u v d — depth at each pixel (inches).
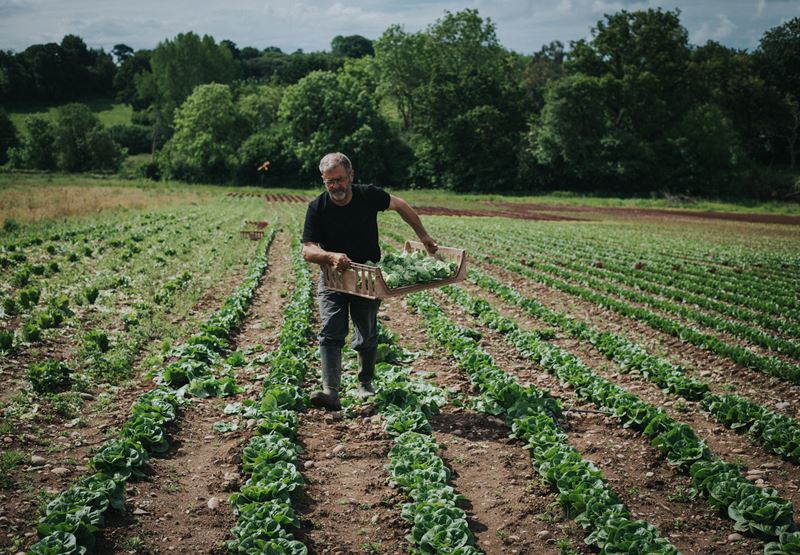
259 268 700.7
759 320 499.5
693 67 3353.8
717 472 214.2
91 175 4114.2
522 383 336.8
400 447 232.5
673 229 1544.0
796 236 1385.3
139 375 331.3
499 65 4165.8
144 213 1406.3
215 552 174.4
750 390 335.0
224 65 6220.5
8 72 6515.8
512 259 855.7
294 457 223.9
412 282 253.0
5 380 301.7
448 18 4170.8
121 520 186.9
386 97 4431.6
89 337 370.0
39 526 170.1
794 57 3671.3
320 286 274.2
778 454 246.4
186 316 475.2
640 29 3282.5
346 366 353.4
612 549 169.2
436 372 353.1
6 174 3786.9
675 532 189.5
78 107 4439.0
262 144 3887.8
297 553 166.9
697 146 3075.8
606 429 271.4
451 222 1589.6
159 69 5821.9
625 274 746.8
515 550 179.2
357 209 260.7
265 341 415.2
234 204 2102.6
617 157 3147.1
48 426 252.4
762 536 186.1
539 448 232.2
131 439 226.1
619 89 3176.7
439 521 181.3
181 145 4124.0
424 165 3676.2
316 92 3846.0
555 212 2212.1
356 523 192.1
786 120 3412.9
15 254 668.1
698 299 573.9
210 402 293.1
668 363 352.8
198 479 217.6
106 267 668.1
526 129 3604.8
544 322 494.9
